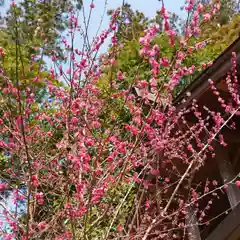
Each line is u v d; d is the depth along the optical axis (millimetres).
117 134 3891
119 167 3732
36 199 3170
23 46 4238
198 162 4266
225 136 4371
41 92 4922
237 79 4066
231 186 4016
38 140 4262
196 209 4590
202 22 2943
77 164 3049
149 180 4426
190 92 4418
